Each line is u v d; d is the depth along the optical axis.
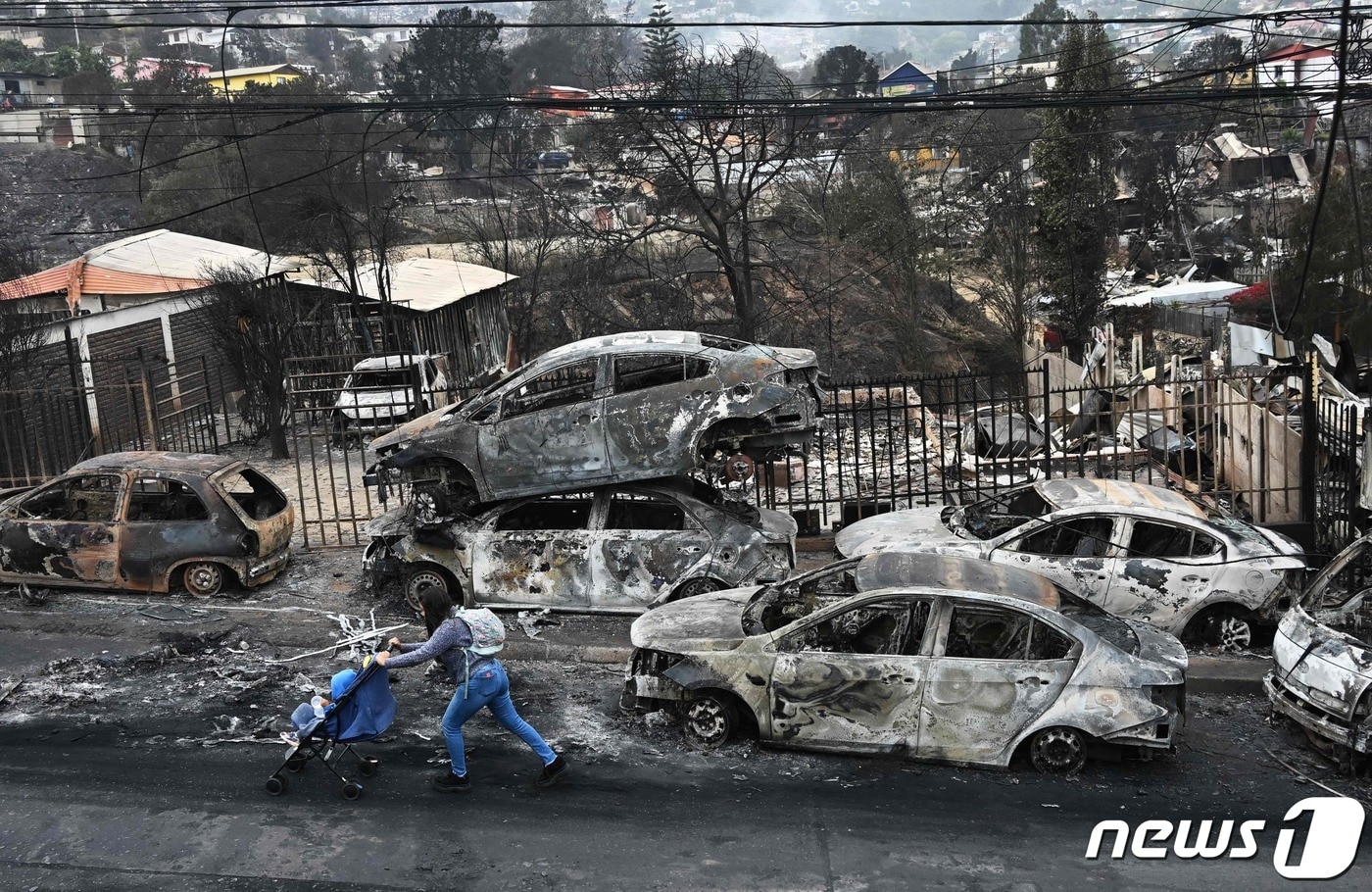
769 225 35.03
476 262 36.34
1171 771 7.87
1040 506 11.22
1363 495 12.24
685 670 7.94
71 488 11.84
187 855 6.36
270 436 19.69
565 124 39.88
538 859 6.39
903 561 8.63
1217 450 13.96
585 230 28.95
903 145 39.94
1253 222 39.41
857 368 32.72
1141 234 43.91
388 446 10.85
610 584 10.43
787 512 13.87
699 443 10.59
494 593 10.57
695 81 24.67
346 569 12.31
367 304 25.33
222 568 11.27
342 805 7.01
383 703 7.15
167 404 22.80
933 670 7.71
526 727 7.25
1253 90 12.84
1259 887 6.29
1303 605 8.75
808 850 6.57
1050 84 42.69
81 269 23.50
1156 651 7.82
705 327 28.00
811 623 7.92
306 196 30.58
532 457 10.70
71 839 6.51
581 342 11.32
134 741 7.95
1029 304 34.91
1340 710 7.76
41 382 17.70
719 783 7.46
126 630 10.34
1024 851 6.62
